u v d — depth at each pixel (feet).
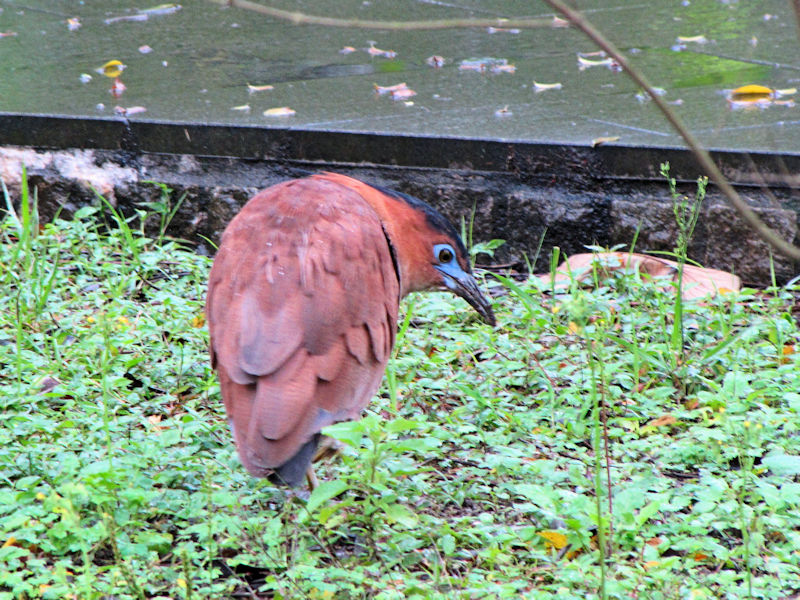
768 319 37.14
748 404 31.12
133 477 26.03
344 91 53.52
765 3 73.41
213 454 28.76
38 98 50.93
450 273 29.37
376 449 23.89
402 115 48.88
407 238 28.48
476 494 26.66
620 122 47.80
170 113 48.37
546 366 34.45
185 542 24.09
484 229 45.32
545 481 26.86
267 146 46.06
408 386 32.48
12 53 60.80
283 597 21.79
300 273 23.65
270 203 25.63
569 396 31.86
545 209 44.60
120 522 24.02
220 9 74.64
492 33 67.62
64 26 68.59
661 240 44.01
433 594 21.71
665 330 35.24
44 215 47.19
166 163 46.75
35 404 30.48
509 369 33.99
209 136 46.26
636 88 53.62
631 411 32.01
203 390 32.73
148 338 36.01
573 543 23.88
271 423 22.15
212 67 58.44
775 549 24.00
